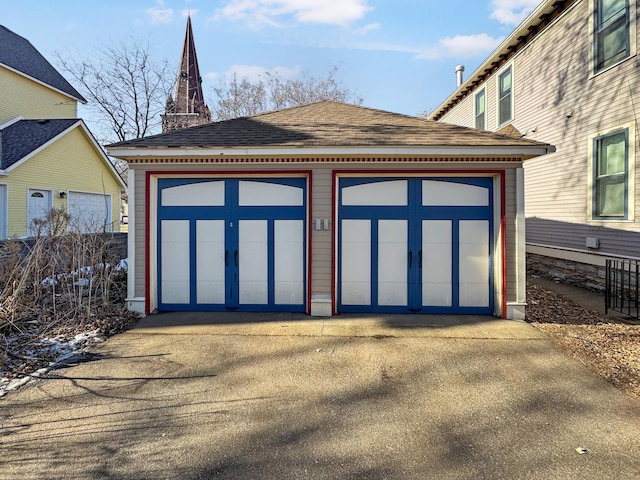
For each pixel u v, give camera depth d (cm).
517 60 1210
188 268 711
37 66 1958
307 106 908
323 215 682
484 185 688
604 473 282
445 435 331
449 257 691
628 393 405
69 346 532
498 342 552
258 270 706
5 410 371
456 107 1709
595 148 892
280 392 409
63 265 702
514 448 313
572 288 932
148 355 507
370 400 392
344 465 293
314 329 606
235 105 2786
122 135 2198
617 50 829
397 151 655
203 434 333
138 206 692
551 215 1053
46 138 1492
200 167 691
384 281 695
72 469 288
